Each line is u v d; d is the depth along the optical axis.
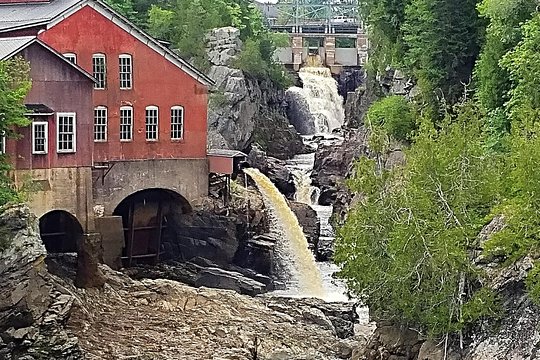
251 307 46.06
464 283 29.64
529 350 26.91
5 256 36.19
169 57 53.94
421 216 30.44
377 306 32.78
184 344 39.53
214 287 51.72
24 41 44.06
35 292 37.44
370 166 33.75
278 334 42.12
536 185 27.66
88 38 51.19
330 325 44.84
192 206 54.94
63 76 45.44
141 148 53.25
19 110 39.25
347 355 39.81
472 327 29.42
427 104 52.53
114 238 49.72
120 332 40.34
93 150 49.44
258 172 61.75
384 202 32.62
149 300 45.09
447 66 51.91
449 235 29.30
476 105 39.91
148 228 54.44
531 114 30.62
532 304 27.41
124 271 50.78
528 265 28.02
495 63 43.22
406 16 56.84
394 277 30.66
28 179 44.06
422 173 30.92
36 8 53.47
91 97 46.56
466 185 30.92
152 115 53.62
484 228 30.70
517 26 41.94
